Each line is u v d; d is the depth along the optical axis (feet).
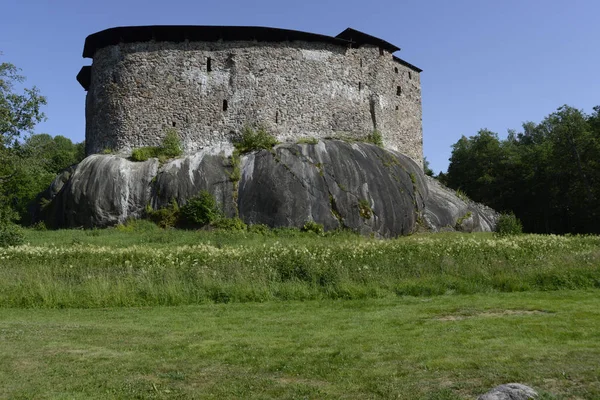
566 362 22.48
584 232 154.30
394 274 47.73
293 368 23.52
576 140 150.10
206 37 123.95
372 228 108.37
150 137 120.26
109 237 90.74
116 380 22.30
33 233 96.94
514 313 34.53
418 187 122.42
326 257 51.80
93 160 112.88
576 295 40.86
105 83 124.06
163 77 121.90
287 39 128.06
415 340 27.84
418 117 153.58
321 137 127.95
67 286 44.16
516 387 17.80
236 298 42.70
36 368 24.14
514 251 57.11
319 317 35.37
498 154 191.83
